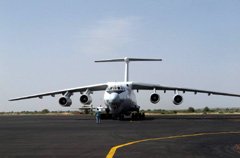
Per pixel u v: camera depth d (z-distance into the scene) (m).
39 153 10.86
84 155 10.36
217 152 10.93
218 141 14.10
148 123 28.36
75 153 10.79
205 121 31.94
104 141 14.26
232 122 29.80
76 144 13.23
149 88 38.12
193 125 25.17
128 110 36.81
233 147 12.19
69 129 21.80
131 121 32.38
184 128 21.86
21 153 10.88
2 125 27.75
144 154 10.50
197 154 10.50
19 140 14.98
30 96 36.84
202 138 15.37
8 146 12.77
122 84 35.03
